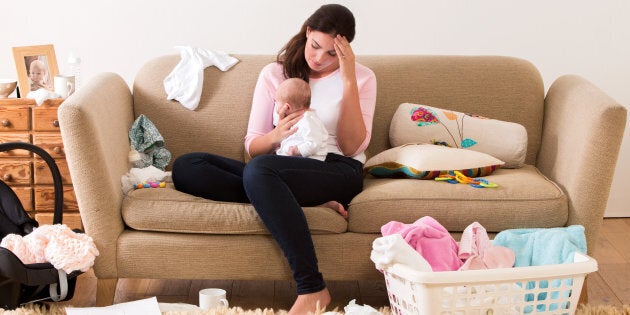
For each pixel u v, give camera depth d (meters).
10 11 3.50
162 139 2.91
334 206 2.58
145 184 2.67
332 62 2.70
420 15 3.56
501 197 2.55
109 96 2.74
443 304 2.21
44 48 3.17
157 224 2.52
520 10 3.56
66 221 3.07
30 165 3.03
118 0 3.51
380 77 3.05
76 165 2.47
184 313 2.43
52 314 2.44
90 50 3.55
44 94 2.99
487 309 2.19
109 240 2.52
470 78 3.05
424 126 2.92
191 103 2.98
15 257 2.29
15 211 2.60
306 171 2.53
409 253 2.26
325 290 2.43
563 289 2.24
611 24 3.57
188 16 3.54
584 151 2.56
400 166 2.75
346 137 2.69
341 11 2.63
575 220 2.57
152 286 2.87
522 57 3.61
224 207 2.53
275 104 2.78
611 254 3.24
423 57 3.10
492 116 3.04
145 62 3.36
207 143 3.00
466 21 3.57
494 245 2.46
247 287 2.88
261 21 3.55
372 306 2.72
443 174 2.71
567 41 3.59
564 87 2.94
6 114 3.00
